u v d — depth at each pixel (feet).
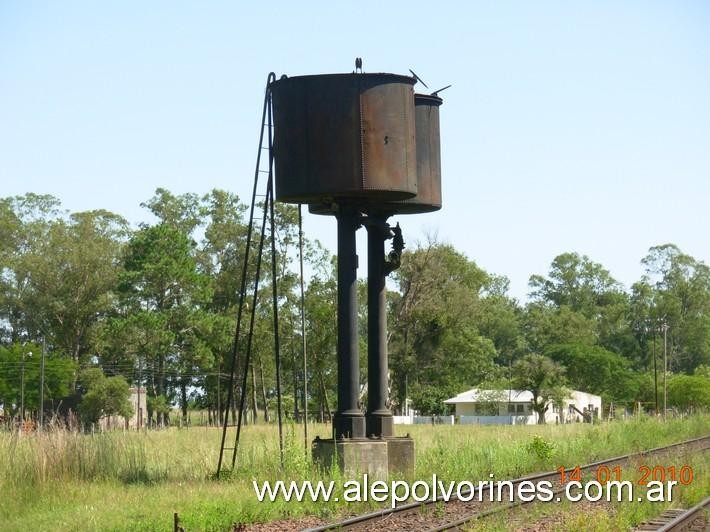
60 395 278.67
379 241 91.30
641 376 384.27
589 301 519.19
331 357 275.59
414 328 306.35
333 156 83.05
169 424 286.87
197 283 289.74
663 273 504.02
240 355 296.10
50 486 70.08
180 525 54.08
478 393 330.75
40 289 322.55
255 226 299.38
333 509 63.46
